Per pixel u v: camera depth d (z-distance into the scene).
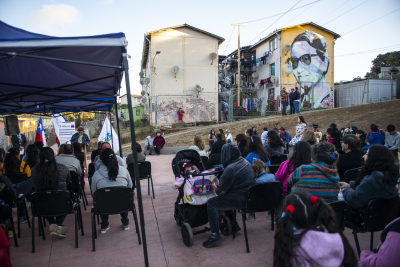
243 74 28.86
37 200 3.42
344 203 2.65
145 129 20.20
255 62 27.09
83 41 2.46
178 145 15.76
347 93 24.12
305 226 1.45
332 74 24.33
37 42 2.30
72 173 4.52
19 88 4.73
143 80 22.36
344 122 15.67
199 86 21.17
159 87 21.09
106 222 4.01
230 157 3.31
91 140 19.16
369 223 2.59
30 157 5.28
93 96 6.09
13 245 3.66
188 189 3.47
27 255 3.36
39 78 4.35
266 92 25.28
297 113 17.78
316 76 23.88
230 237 3.70
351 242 3.40
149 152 14.26
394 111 16.06
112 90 5.79
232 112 20.45
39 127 8.21
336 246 1.41
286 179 3.57
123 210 3.60
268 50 25.55
